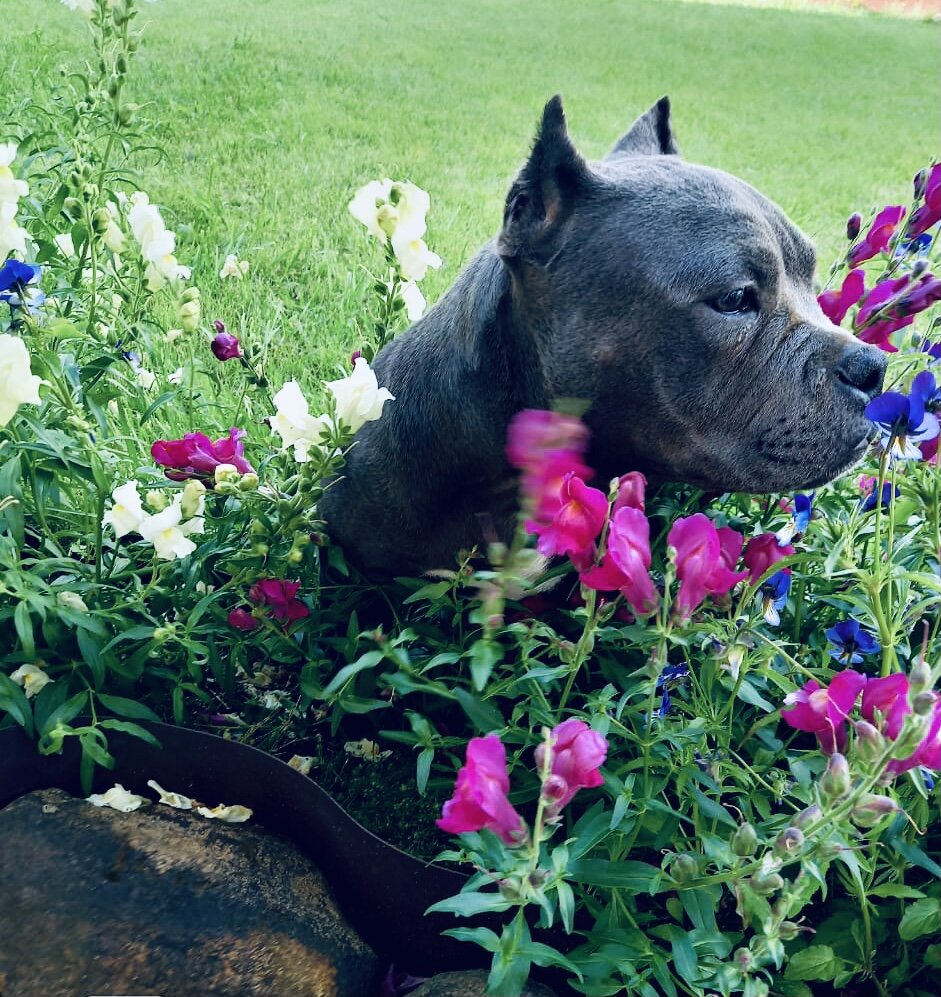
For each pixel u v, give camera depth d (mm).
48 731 739
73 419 783
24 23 2576
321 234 1646
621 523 625
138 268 908
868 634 765
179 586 850
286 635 810
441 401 821
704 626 675
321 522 850
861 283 841
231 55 2787
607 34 4219
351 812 824
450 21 3938
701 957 673
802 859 614
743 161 2604
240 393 1136
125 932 697
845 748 667
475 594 855
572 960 674
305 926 726
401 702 863
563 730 593
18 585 738
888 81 4043
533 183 766
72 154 1012
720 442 774
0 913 701
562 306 768
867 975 721
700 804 687
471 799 564
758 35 4734
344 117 2379
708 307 745
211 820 768
